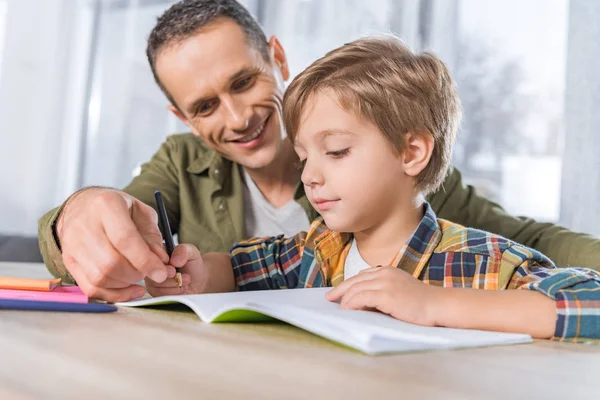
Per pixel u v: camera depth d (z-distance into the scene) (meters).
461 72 2.49
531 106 2.40
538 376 0.45
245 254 1.16
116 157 2.74
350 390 0.37
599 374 0.47
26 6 2.65
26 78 2.65
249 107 1.22
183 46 1.18
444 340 0.54
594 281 0.68
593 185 2.25
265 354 0.47
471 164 2.47
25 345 0.47
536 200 2.39
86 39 2.73
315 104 0.93
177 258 0.87
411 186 1.00
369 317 0.61
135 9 2.76
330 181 0.94
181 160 1.47
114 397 0.33
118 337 0.52
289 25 2.70
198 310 0.63
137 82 2.76
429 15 2.52
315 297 0.72
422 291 0.66
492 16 2.46
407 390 0.38
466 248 0.93
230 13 1.21
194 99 1.21
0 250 2.22
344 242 1.06
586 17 2.27
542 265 0.88
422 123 0.97
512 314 0.65
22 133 2.64
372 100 0.92
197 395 0.34
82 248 0.78
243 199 1.44
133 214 0.86
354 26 2.61
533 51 2.40
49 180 2.67
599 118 2.25
